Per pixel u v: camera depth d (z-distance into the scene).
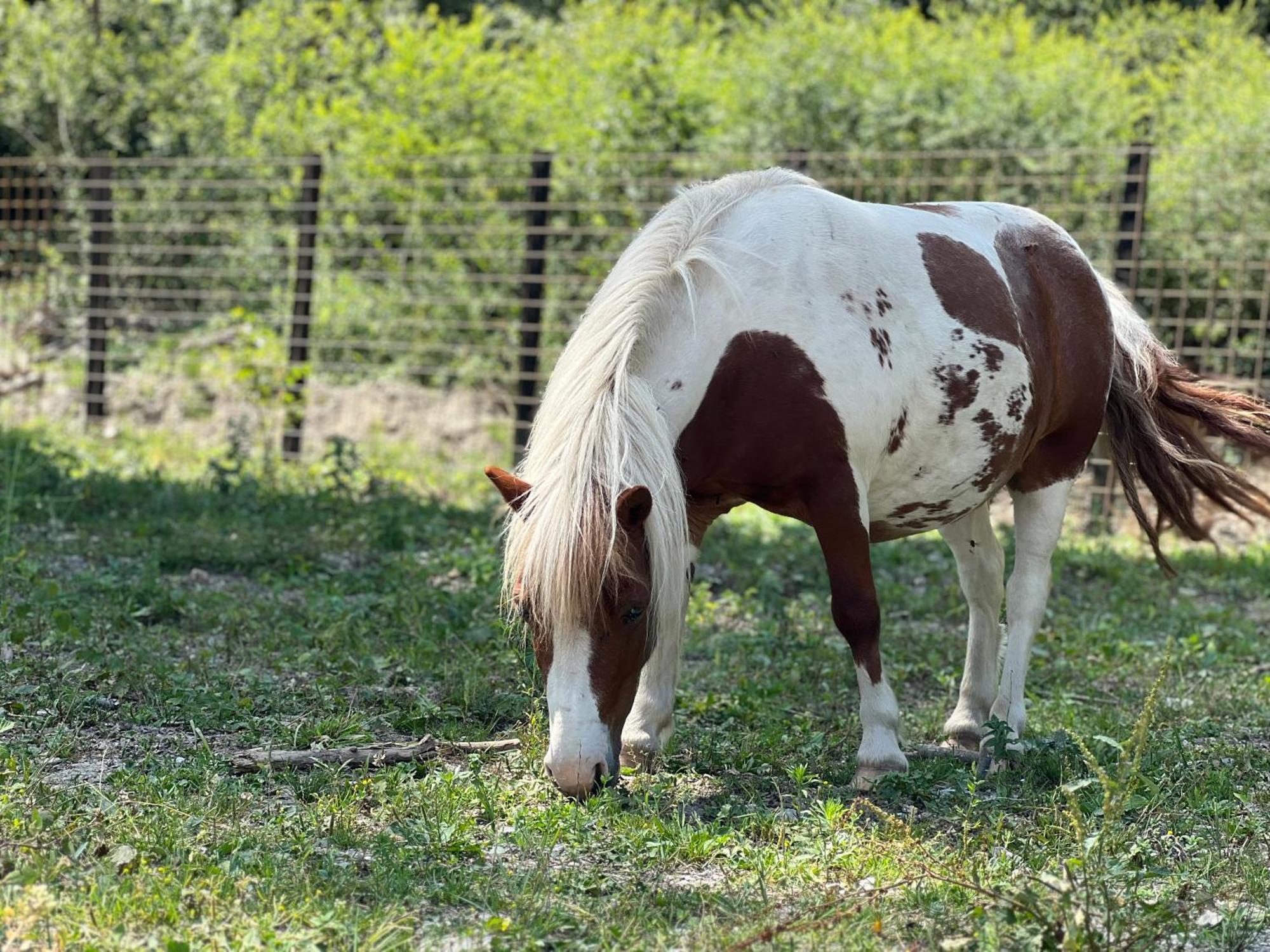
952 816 4.18
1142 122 15.78
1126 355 5.45
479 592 6.65
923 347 4.48
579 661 3.75
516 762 4.47
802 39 14.30
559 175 13.80
